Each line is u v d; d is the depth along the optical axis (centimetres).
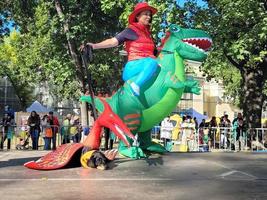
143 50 793
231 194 491
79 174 624
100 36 1934
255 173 629
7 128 1712
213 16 1606
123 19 1476
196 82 821
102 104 824
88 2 1875
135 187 530
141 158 790
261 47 1647
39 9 2211
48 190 511
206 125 2128
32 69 3716
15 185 541
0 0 2197
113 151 767
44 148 1702
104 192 500
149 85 796
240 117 1755
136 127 809
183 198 471
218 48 1576
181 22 1553
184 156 820
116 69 2238
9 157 964
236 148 1733
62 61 2072
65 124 1919
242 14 1452
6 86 5081
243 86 1920
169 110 822
